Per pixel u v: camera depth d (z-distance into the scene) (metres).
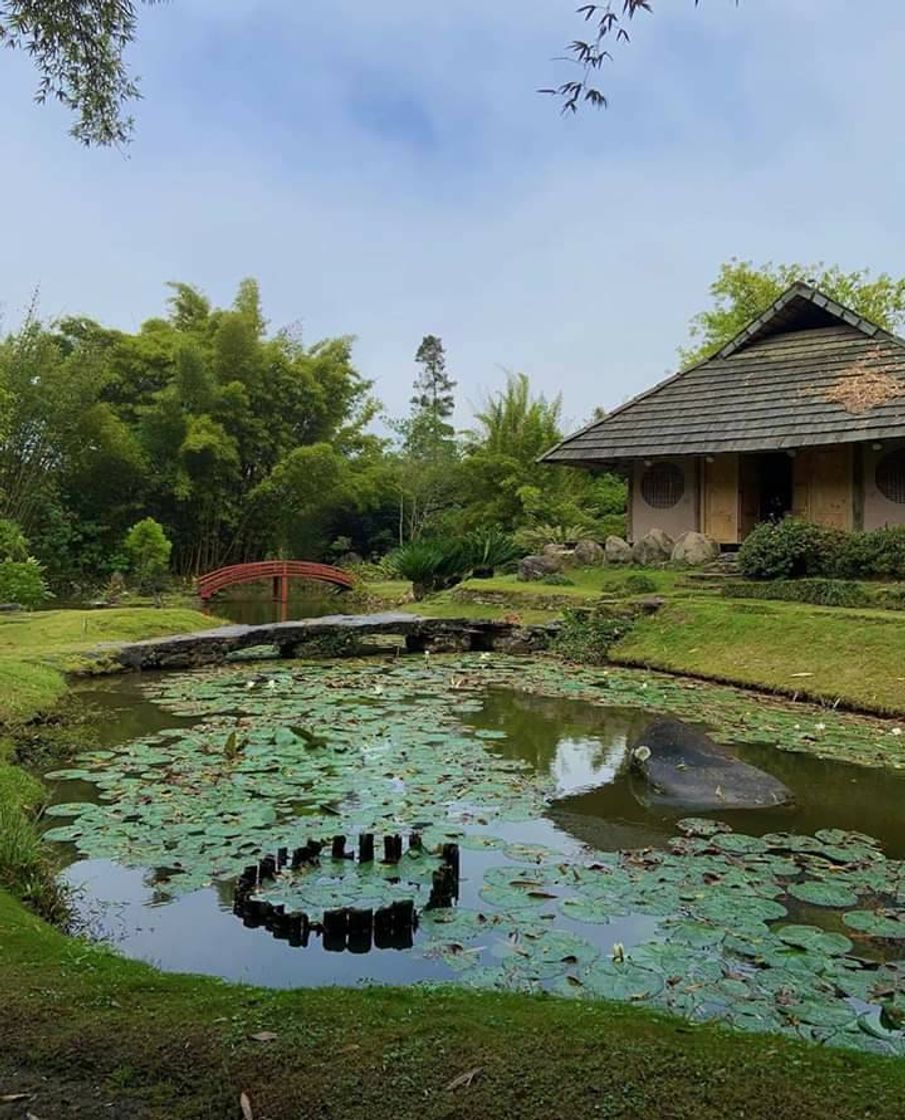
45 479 22.58
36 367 22.02
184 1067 2.35
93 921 4.20
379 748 7.33
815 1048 2.54
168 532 25.19
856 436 14.43
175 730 7.99
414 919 4.12
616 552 17.19
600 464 18.75
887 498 15.37
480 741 7.71
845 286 31.19
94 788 6.26
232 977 3.63
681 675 11.01
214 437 24.45
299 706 9.11
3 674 9.08
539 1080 2.27
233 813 5.64
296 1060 2.38
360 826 5.46
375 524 31.16
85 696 9.60
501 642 13.93
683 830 5.48
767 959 3.73
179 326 29.34
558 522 25.16
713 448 16.02
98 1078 2.32
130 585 22.78
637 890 4.47
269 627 13.02
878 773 6.83
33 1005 2.67
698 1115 2.13
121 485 24.52
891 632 9.99
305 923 4.09
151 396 25.31
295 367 27.78
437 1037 2.50
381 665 12.19
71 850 5.05
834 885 4.57
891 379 15.09
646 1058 2.39
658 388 18.17
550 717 8.81
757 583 13.62
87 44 5.22
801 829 5.57
